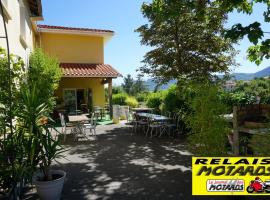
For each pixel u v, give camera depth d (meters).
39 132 4.59
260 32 5.05
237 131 6.62
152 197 4.90
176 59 12.55
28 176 4.53
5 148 4.62
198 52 12.56
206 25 11.74
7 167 4.59
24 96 4.74
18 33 9.44
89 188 5.39
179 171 6.39
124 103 23.19
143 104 21.62
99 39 19.53
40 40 17.81
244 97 7.78
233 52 12.62
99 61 19.56
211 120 5.41
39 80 9.78
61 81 18.33
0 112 4.82
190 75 12.01
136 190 5.25
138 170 6.54
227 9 6.12
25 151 4.52
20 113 4.71
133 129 13.08
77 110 18.53
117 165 7.00
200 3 6.71
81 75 16.08
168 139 10.45
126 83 53.44
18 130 4.76
